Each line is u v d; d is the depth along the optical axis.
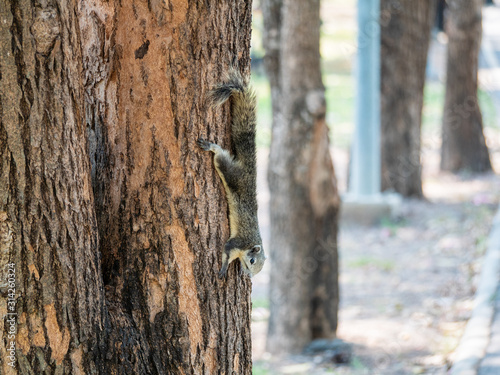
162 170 4.20
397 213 16.64
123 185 4.28
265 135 17.53
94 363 3.98
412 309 11.43
